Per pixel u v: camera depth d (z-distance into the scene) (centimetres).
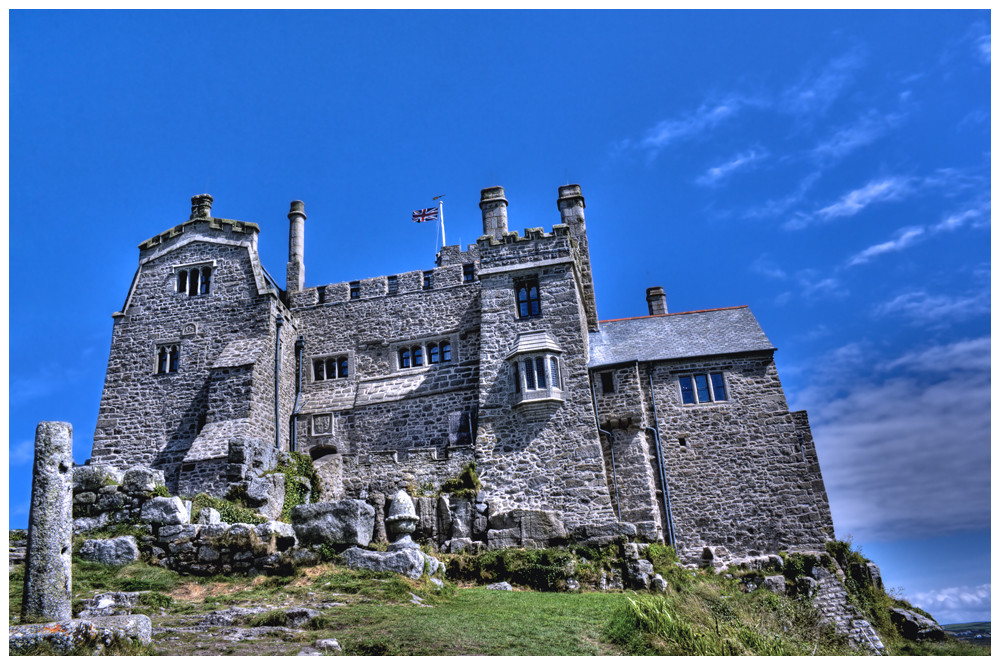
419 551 2091
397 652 1384
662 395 3092
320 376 3556
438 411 3262
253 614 1578
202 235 3684
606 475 2908
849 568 2712
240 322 3466
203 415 3356
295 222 3906
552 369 2981
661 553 2616
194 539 2058
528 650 1469
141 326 3575
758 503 2903
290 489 2767
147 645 1292
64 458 1487
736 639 1655
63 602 1414
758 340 3203
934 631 2522
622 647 1548
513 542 2609
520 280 3183
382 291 3606
